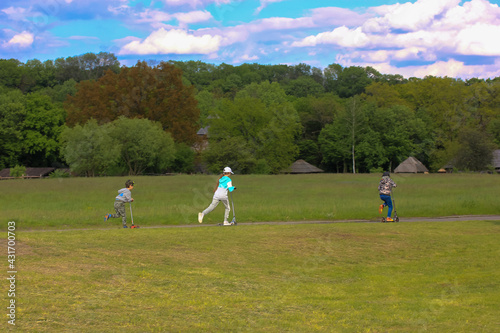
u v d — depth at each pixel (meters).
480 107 91.75
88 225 16.33
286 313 7.14
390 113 85.31
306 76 139.25
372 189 31.33
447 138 85.38
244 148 72.06
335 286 8.80
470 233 13.91
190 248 11.48
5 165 83.12
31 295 7.36
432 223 16.06
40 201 23.84
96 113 69.38
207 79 148.62
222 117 79.69
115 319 6.59
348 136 84.94
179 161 71.81
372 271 9.94
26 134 82.56
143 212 18.69
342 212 18.84
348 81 128.25
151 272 9.16
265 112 80.00
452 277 9.41
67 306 7.02
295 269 9.96
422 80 104.06
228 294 8.05
